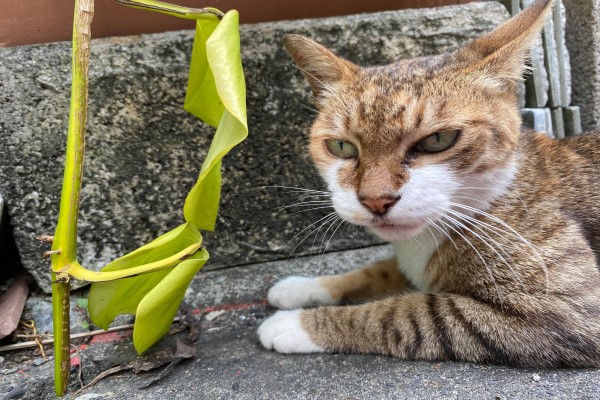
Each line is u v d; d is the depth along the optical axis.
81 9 0.19
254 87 0.31
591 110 0.39
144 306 0.21
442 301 0.24
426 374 0.22
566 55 0.36
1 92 0.28
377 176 0.22
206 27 0.24
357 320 0.24
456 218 0.24
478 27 0.33
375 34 0.32
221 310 0.29
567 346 0.22
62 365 0.21
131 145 0.30
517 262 0.23
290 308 0.29
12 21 0.29
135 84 0.29
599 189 0.25
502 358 0.22
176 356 0.24
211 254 0.33
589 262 0.23
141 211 0.31
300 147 0.32
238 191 0.32
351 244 0.35
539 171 0.25
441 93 0.23
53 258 0.20
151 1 0.22
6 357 0.26
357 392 0.21
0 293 0.30
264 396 0.21
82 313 0.29
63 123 0.29
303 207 0.34
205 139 0.31
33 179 0.29
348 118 0.24
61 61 0.28
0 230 0.29
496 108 0.23
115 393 0.22
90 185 0.30
